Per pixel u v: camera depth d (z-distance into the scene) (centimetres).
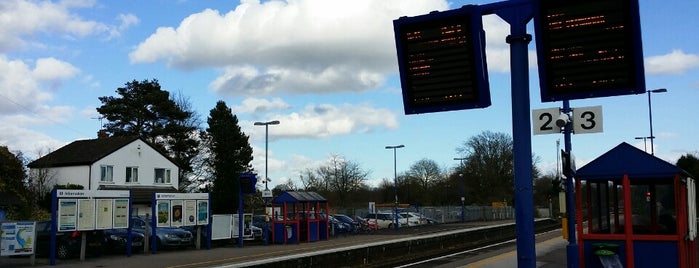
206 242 2922
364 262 1958
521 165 833
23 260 2248
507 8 851
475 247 2895
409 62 885
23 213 4156
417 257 2303
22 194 4634
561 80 802
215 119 7031
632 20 766
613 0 771
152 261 2197
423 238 2450
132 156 5162
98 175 4850
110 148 5009
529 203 829
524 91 841
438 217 6372
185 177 6769
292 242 3234
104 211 2303
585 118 1256
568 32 794
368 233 4312
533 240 830
